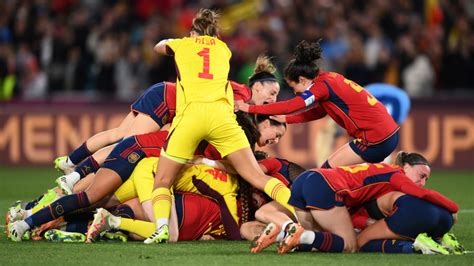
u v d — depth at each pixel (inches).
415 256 915.4
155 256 918.4
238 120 1107.3
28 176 2042.3
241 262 879.1
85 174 1104.8
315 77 1160.8
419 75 2335.1
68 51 2476.6
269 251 957.2
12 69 2475.4
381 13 2517.2
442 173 2171.5
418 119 2218.3
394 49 2475.4
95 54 2480.3
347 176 946.7
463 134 2206.0
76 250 958.4
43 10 2615.7
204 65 1076.5
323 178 940.6
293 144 2210.9
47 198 1088.2
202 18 1125.7
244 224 1062.4
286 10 2556.6
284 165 1096.2
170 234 1042.7
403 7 2546.8
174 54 1106.7
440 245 928.3
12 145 2310.5
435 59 2373.3
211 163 1081.4
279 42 2413.9
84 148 1216.2
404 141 2213.3
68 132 2299.5
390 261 884.6
